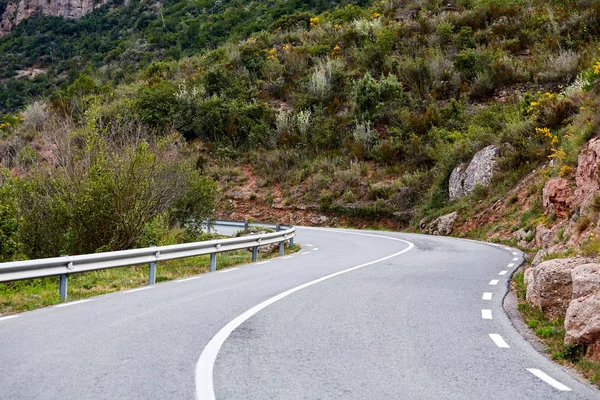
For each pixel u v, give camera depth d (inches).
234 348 257.4
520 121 1186.6
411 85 1724.9
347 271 537.6
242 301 379.9
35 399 186.2
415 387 204.5
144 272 584.4
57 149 682.8
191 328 298.0
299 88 1886.1
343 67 1876.2
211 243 569.0
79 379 208.7
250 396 190.7
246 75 1979.6
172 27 4163.4
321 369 225.8
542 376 222.7
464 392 200.2
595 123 682.2
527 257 648.4
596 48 1497.3
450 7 2129.7
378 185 1392.7
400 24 2052.2
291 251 808.3
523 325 315.9
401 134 1530.5
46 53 5147.6
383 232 1146.7
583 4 1768.0
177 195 845.2
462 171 1198.9
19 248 587.2
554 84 1491.1
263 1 4015.8
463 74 1669.5
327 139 1628.9
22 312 350.6
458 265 578.6
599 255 324.8
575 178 689.0
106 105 1895.9
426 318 328.2
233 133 1768.0
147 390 195.9
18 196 644.7
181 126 1800.0
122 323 311.0
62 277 404.8
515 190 1016.2
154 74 2297.0
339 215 1395.2
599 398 197.3
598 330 245.6
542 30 1749.5
